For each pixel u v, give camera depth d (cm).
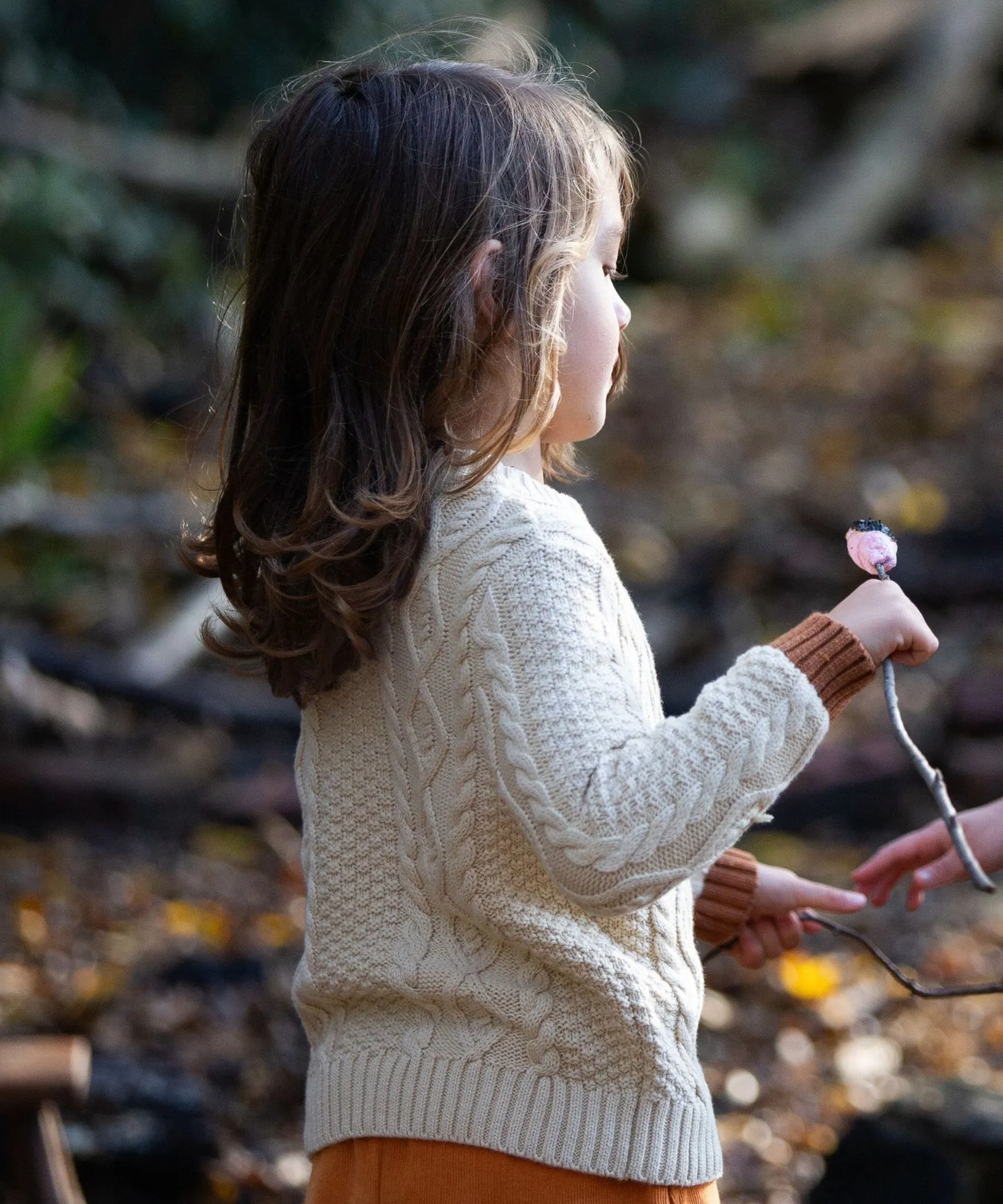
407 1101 157
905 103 1297
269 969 395
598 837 145
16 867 472
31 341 789
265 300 170
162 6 988
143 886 462
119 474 791
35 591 652
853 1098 340
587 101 184
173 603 655
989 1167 266
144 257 919
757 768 148
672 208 1186
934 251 1186
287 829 512
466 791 155
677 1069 157
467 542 157
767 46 1372
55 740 539
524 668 151
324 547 156
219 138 1041
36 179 857
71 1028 359
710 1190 162
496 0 1124
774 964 401
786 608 638
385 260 160
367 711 165
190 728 574
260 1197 299
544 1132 153
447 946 158
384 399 160
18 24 931
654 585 641
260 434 169
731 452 837
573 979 155
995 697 507
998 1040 363
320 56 1038
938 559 621
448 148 160
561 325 168
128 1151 298
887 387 905
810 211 1246
